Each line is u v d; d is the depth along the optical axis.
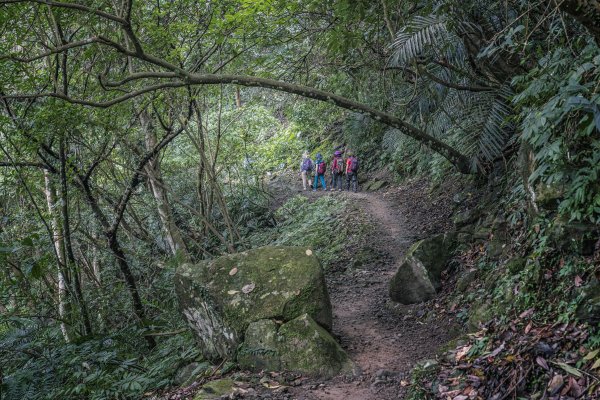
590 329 3.93
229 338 6.22
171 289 10.52
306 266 6.57
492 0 7.48
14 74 7.41
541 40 6.46
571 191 4.50
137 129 10.90
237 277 6.55
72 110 7.66
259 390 5.23
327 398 5.04
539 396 3.75
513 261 6.14
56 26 6.71
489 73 8.82
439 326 7.05
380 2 7.97
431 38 7.27
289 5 8.40
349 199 17.14
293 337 5.85
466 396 4.25
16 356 8.85
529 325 4.61
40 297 9.98
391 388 5.18
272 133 25.53
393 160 18.98
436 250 8.48
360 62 10.45
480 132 8.42
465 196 11.26
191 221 15.50
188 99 10.25
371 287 9.69
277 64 10.52
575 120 4.29
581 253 4.71
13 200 10.65
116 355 7.81
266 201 18.97
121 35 8.55
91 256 12.23
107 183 12.12
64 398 6.95
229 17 7.79
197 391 5.46
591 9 3.48
